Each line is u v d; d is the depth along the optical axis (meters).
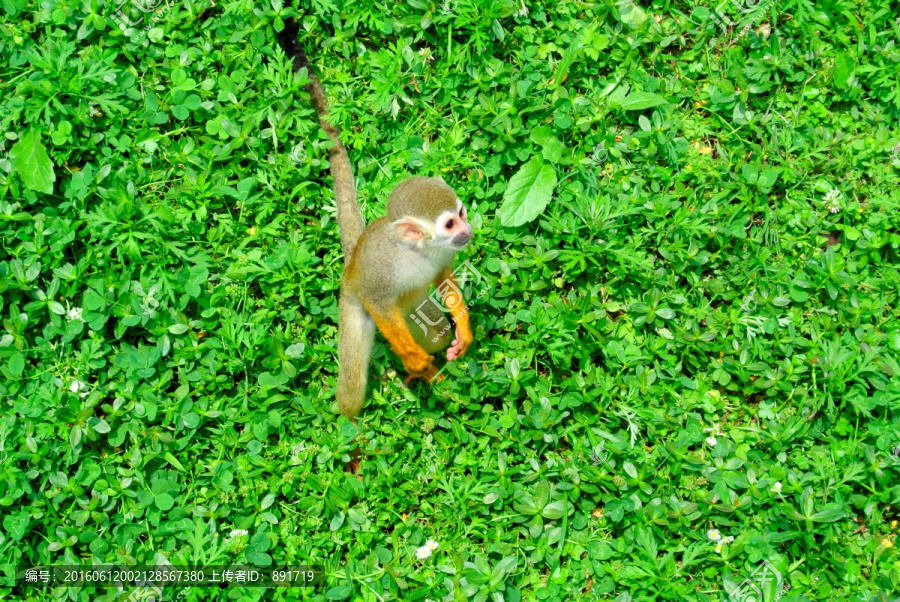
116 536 2.77
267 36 2.93
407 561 2.79
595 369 2.84
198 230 2.88
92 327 2.82
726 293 2.90
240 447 2.83
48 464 2.77
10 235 2.84
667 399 2.86
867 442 2.85
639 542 2.79
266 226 2.88
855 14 3.03
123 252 2.84
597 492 2.81
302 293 2.86
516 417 2.83
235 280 2.87
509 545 2.79
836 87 3.00
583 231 2.91
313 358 2.85
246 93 2.93
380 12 2.96
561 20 2.99
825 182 2.95
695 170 2.94
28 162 2.85
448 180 2.92
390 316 2.80
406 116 2.95
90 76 2.88
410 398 2.85
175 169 2.91
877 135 2.98
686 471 2.83
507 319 2.88
